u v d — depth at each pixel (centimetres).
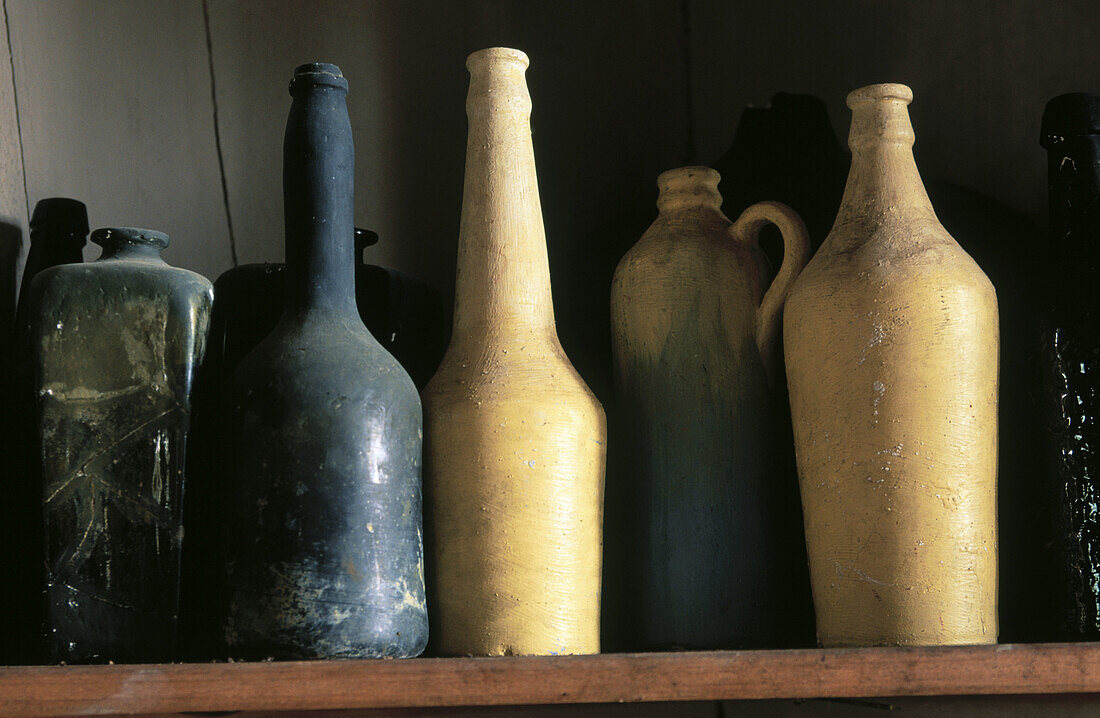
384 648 59
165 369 63
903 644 61
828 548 64
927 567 62
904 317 63
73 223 76
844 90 100
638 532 70
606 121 101
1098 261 70
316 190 65
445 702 56
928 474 62
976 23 96
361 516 60
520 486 64
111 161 86
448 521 65
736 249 73
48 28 83
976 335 64
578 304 88
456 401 66
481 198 71
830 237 69
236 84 92
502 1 101
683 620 68
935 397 62
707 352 71
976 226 84
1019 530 71
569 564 64
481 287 69
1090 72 92
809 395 65
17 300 77
